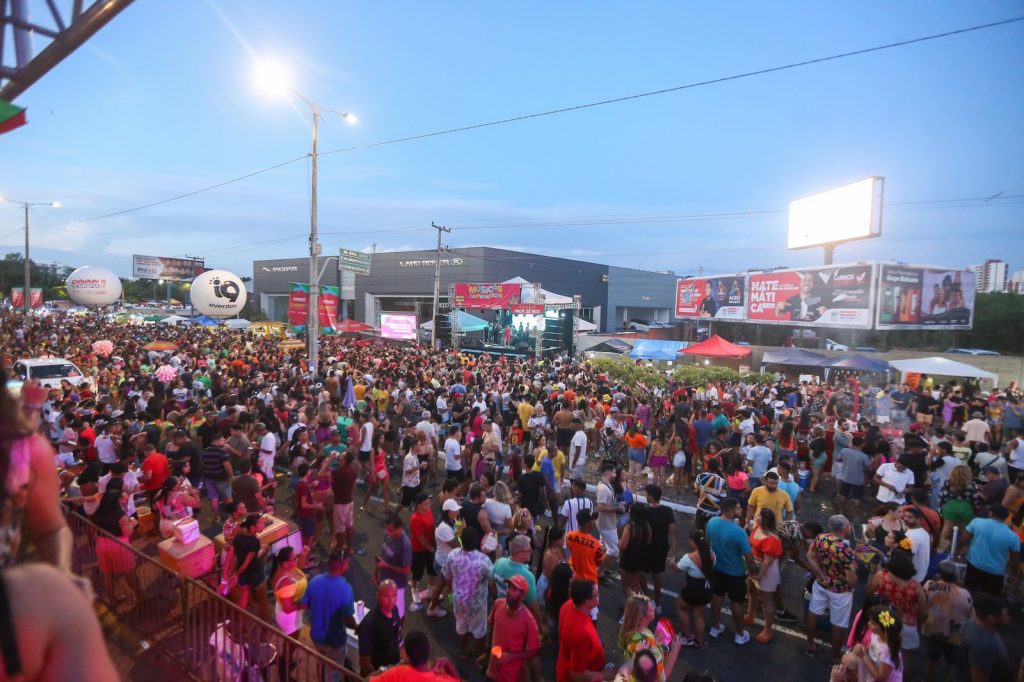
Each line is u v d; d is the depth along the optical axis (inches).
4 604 35.0
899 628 191.8
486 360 1136.8
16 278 3513.8
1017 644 274.5
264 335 1539.1
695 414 568.4
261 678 187.0
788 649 270.7
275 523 302.8
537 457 410.3
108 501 282.4
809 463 515.8
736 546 267.4
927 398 693.9
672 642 194.5
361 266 1346.0
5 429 44.0
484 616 253.0
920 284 1069.8
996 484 350.6
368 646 203.5
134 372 743.7
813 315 1151.6
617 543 340.5
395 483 496.4
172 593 223.6
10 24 94.2
